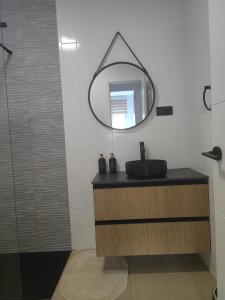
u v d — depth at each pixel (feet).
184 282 5.65
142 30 6.96
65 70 7.04
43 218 7.23
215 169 3.35
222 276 3.23
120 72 7.00
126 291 5.44
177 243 5.65
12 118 7.09
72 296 5.38
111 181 5.70
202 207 5.61
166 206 5.63
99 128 7.13
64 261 7.10
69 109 7.10
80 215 7.24
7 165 6.61
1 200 6.51
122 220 5.71
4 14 6.92
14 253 6.21
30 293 6.17
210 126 5.38
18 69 7.02
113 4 6.93
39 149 7.14
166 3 6.91
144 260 6.66
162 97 7.05
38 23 6.95
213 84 3.20
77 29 6.96
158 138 7.11
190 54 6.47
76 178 7.20
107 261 6.63
